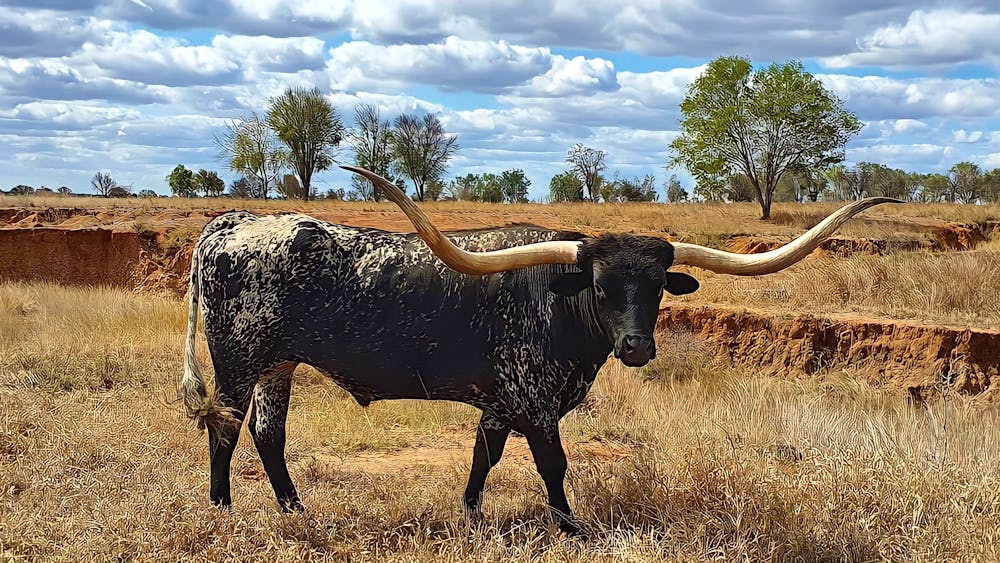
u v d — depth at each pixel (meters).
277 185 43.56
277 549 5.25
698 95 30.94
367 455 8.52
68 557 5.08
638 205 33.75
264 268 5.99
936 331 11.73
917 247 21.83
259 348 6.06
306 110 41.56
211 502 5.95
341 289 5.93
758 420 9.05
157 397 9.24
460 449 8.82
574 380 5.88
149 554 5.19
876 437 7.71
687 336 13.16
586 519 5.89
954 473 6.39
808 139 29.11
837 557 5.34
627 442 9.02
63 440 7.33
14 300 16.27
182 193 59.44
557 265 5.80
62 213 26.55
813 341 12.60
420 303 5.85
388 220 25.61
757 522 5.54
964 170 57.28
